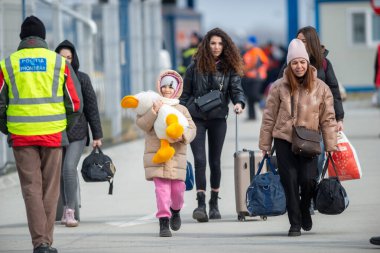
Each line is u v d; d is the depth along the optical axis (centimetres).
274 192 2259
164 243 2198
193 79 2594
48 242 2005
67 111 2019
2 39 3459
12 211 2836
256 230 2381
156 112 2230
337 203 2195
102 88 5044
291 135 2203
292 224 2255
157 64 5703
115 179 3553
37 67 1988
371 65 8181
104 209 2845
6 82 1986
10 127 1986
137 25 5350
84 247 2170
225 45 2578
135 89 5350
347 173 2458
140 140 5253
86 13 4584
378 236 2130
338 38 8156
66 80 2003
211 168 2594
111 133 5222
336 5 8119
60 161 2027
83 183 3453
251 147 4606
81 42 4453
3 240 2314
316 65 2505
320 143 2350
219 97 2552
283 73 2291
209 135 2589
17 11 3531
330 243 2133
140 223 2570
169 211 2298
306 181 2234
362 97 7975
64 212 2559
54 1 3803
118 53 4956
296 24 6800
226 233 2344
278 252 2027
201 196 2550
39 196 1986
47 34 4034
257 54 6425
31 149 1989
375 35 8144
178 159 2278
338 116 2514
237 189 2534
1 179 3466
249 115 6481
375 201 2809
